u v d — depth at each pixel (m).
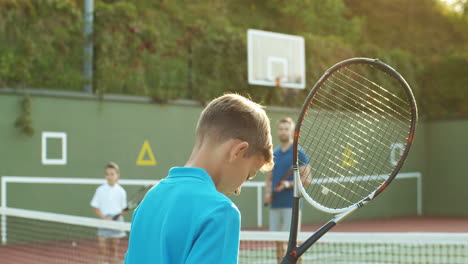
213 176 1.32
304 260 6.81
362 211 12.68
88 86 9.38
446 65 14.72
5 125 8.45
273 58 11.48
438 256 6.92
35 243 7.72
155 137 9.92
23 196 8.51
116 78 9.63
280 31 18.86
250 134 1.32
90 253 7.05
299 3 19.58
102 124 9.35
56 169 8.84
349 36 20.17
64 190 8.88
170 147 10.09
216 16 17.25
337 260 6.75
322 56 12.34
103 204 6.41
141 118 9.79
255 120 1.33
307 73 12.09
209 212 1.20
